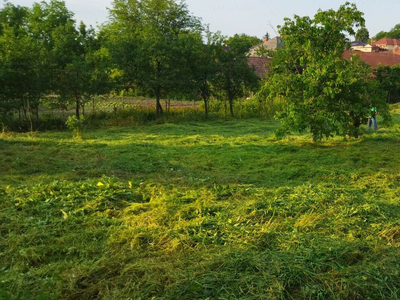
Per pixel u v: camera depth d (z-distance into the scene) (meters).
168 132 13.74
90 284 3.45
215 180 7.07
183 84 17.36
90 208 5.31
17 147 10.27
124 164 8.45
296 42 10.49
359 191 6.09
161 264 3.65
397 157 8.88
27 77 14.11
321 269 3.49
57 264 3.85
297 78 10.24
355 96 10.22
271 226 4.54
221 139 11.98
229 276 3.37
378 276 3.35
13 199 5.59
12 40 14.30
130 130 14.30
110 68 17.61
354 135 11.50
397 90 29.48
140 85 17.86
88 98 15.96
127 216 5.05
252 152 9.70
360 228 4.38
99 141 11.49
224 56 18.88
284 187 6.34
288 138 11.84
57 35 17.14
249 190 6.21
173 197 5.70
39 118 15.73
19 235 4.44
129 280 3.44
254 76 19.11
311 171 7.61
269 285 3.22
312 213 4.95
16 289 3.39
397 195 5.87
